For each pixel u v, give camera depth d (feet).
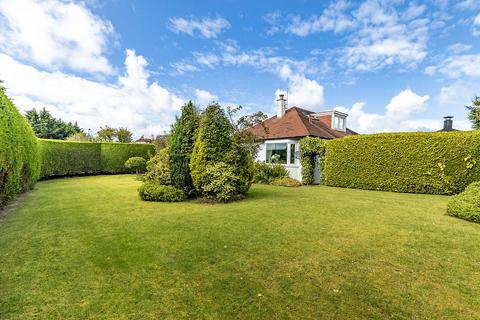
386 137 40.60
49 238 15.08
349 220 19.61
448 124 71.31
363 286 10.00
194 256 12.64
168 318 8.00
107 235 15.71
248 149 31.60
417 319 8.08
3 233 15.97
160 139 61.00
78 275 10.65
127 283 10.06
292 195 32.45
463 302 9.01
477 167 33.22
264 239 15.10
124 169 71.77
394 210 23.62
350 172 44.21
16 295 9.11
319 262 12.09
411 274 11.01
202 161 27.40
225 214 21.26
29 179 33.55
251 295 9.30
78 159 62.08
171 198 27.25
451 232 16.71
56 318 7.94
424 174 36.99
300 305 8.71
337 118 71.41
